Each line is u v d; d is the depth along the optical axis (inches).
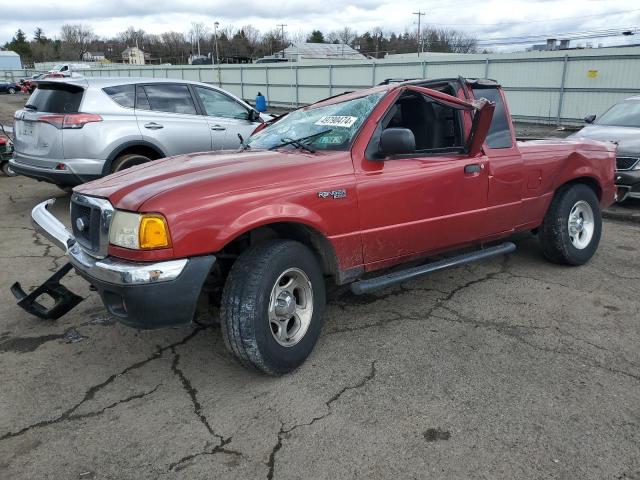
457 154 164.6
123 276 111.7
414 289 185.5
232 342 121.3
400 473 98.8
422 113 164.6
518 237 242.5
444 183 156.9
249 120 341.7
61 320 164.4
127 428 113.1
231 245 134.8
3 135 484.7
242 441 108.5
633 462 100.6
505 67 826.8
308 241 141.3
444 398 121.6
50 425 114.3
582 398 120.7
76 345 149.0
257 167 131.3
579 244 205.5
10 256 222.5
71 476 99.5
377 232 144.6
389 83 172.6
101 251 120.9
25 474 99.9
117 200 119.9
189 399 123.2
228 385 128.6
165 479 98.5
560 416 114.3
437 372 132.4
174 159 154.8
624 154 296.2
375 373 132.3
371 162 143.9
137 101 289.9
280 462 102.3
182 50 4372.5
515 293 181.2
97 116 270.4
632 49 694.5
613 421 112.4
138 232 112.7
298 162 135.4
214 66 1427.2
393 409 117.9
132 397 124.3
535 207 189.3
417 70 935.7
